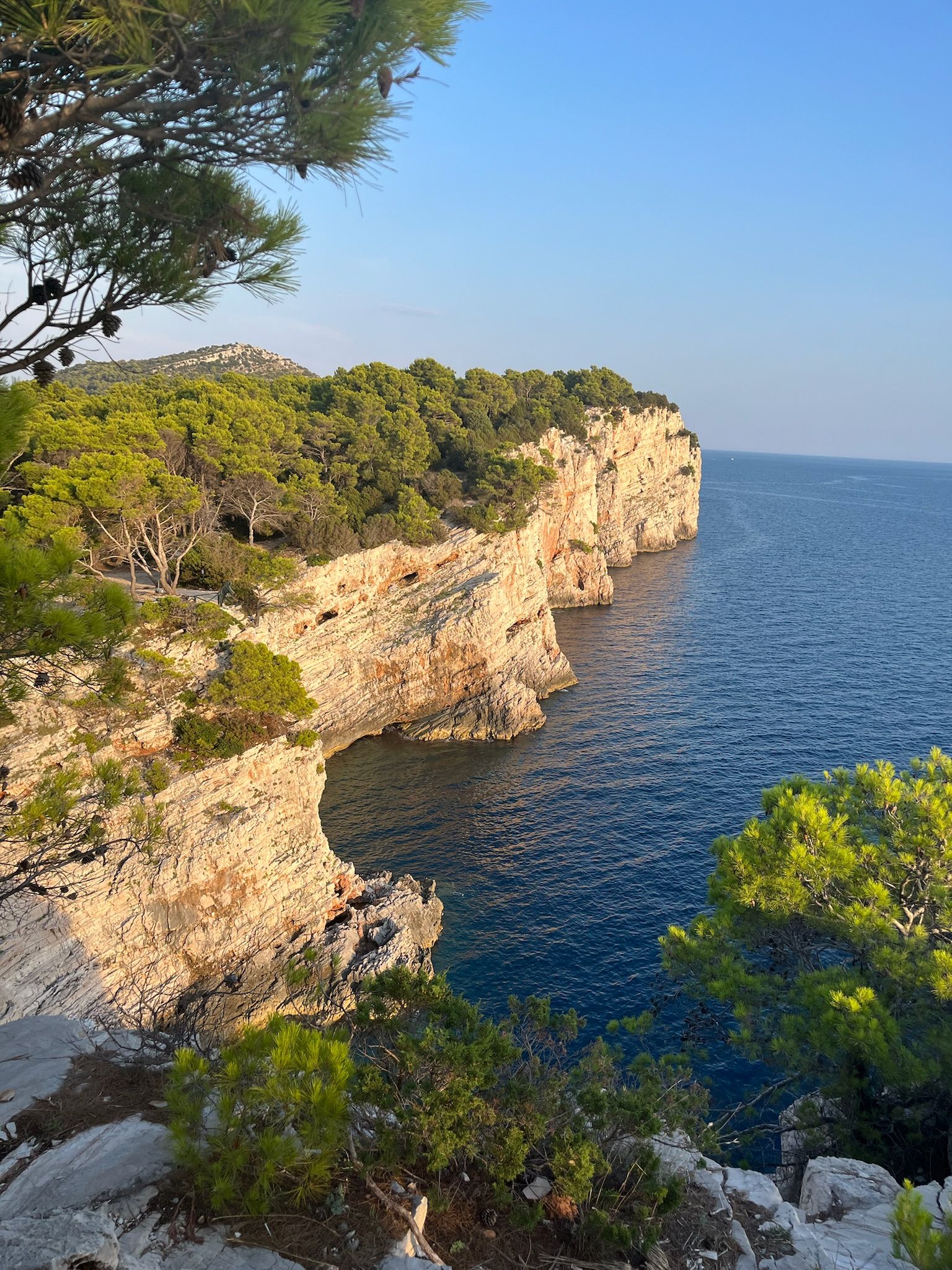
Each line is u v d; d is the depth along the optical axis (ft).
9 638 24.13
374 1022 29.43
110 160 19.34
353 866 118.62
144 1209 20.75
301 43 16.01
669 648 251.80
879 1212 36.09
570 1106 29.99
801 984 54.29
